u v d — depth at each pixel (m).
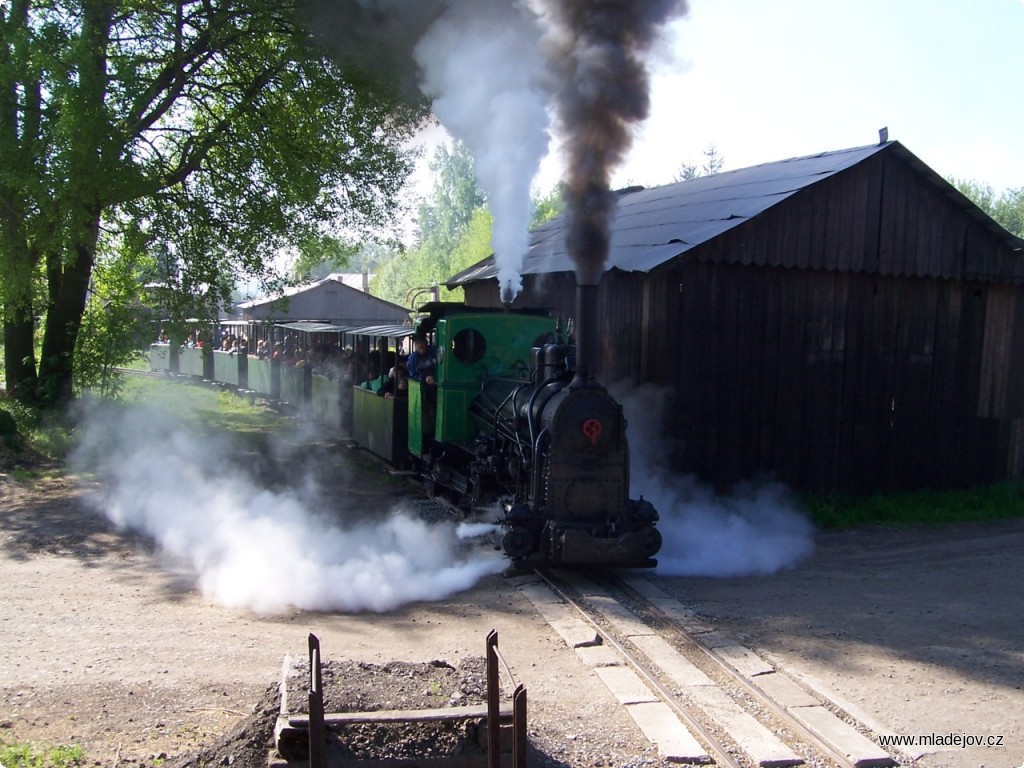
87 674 6.03
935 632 7.36
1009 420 14.12
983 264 13.39
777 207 11.90
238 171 16.36
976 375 13.77
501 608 7.82
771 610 7.88
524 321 11.49
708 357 11.84
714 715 5.53
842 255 12.37
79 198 14.09
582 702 5.77
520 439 9.21
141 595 7.90
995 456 14.05
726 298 11.89
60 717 5.35
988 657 6.77
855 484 12.96
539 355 9.30
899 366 13.15
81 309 17.98
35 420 16.44
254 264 17.62
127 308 19.27
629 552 8.37
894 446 13.23
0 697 5.62
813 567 9.59
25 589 8.02
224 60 16.78
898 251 12.76
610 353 12.42
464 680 5.21
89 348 18.89
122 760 4.82
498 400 10.35
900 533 11.40
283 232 17.17
